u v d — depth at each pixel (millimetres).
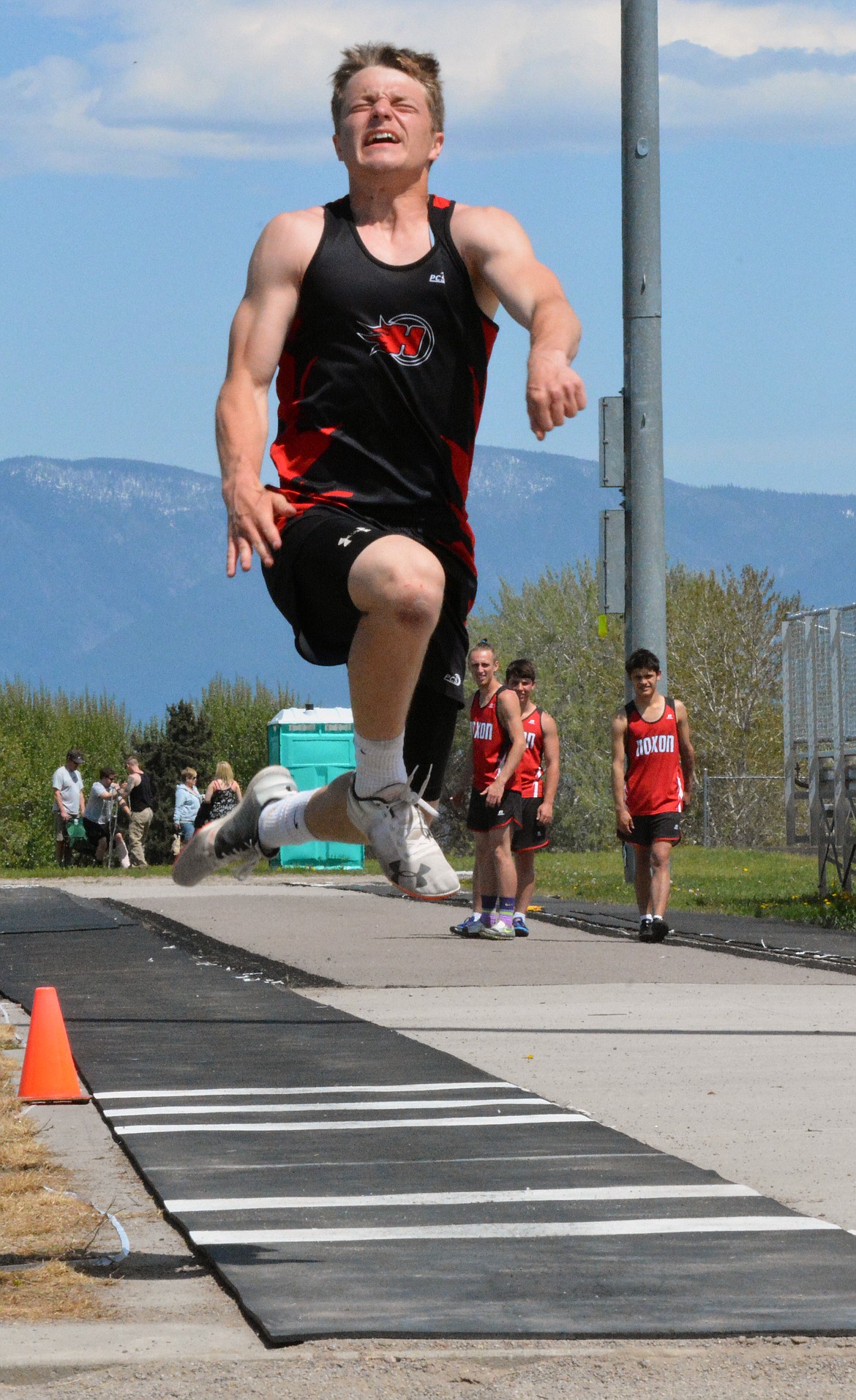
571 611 105938
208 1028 17922
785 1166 11523
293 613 7988
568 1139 12242
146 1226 10109
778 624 97375
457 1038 17453
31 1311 8391
